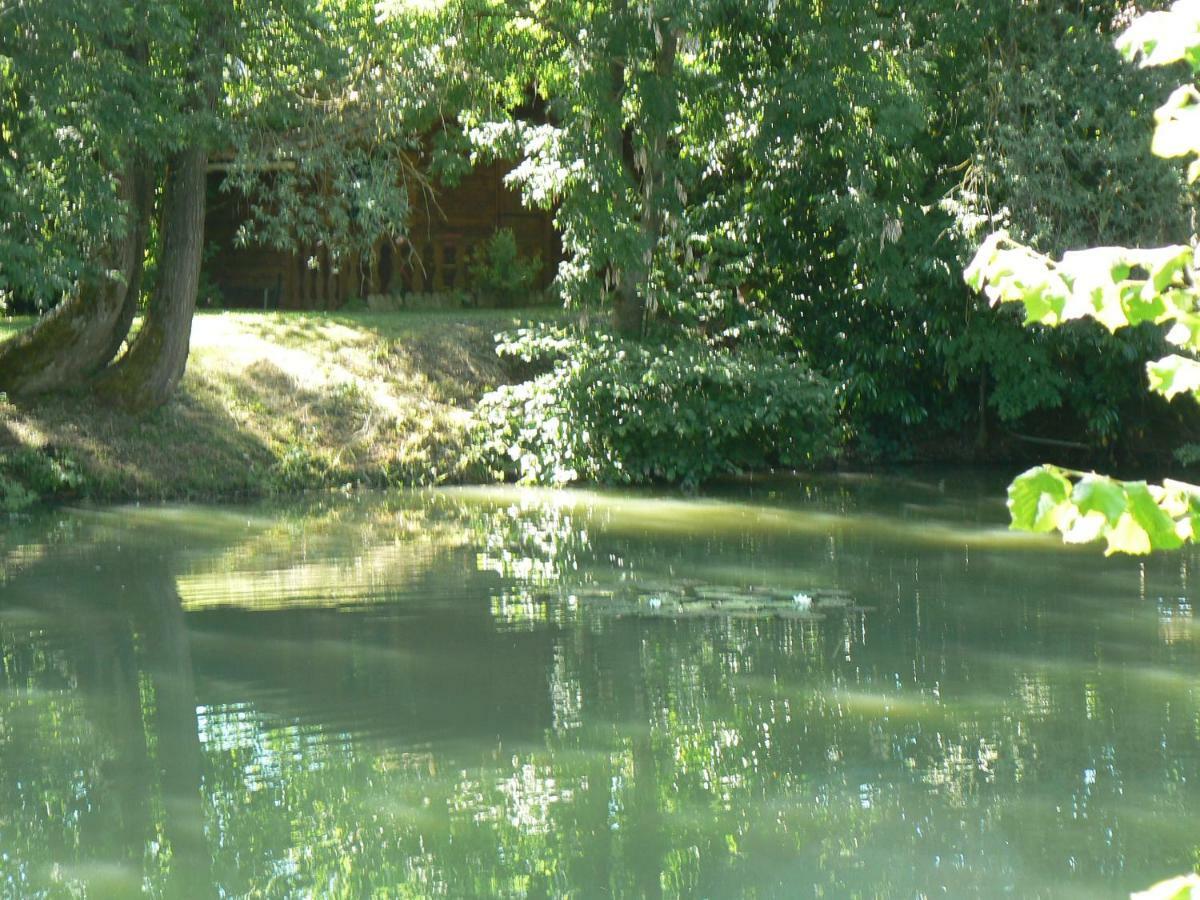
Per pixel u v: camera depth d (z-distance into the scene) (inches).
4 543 587.5
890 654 414.6
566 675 392.8
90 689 379.9
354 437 784.3
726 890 255.0
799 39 784.9
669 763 323.0
